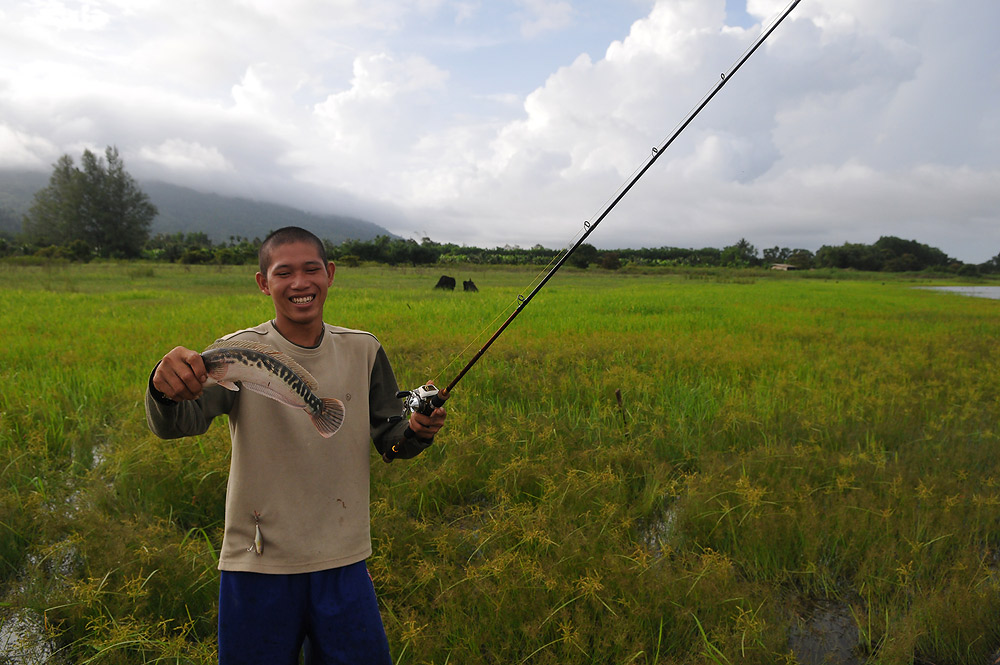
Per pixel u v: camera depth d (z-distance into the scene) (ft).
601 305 52.70
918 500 12.89
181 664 8.27
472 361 6.97
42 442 14.84
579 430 16.94
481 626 8.97
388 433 6.97
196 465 13.62
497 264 197.67
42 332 31.35
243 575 5.92
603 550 10.77
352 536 6.26
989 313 56.18
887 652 8.64
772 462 14.43
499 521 11.29
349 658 6.06
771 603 9.55
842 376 23.71
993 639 9.16
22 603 9.25
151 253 224.12
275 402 5.96
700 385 21.39
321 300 6.19
